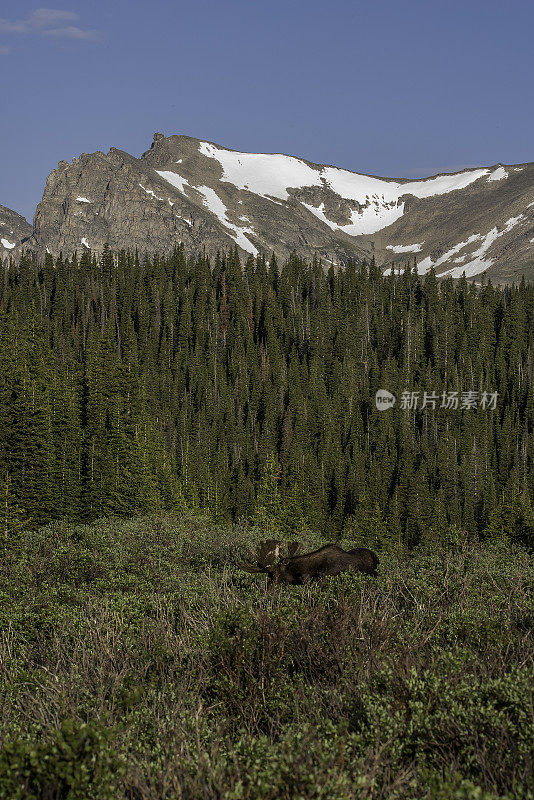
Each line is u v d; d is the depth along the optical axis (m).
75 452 66.50
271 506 79.50
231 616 5.32
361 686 3.95
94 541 14.83
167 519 24.00
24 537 17.41
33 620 6.75
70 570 10.74
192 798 2.85
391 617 5.55
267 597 5.93
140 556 12.65
